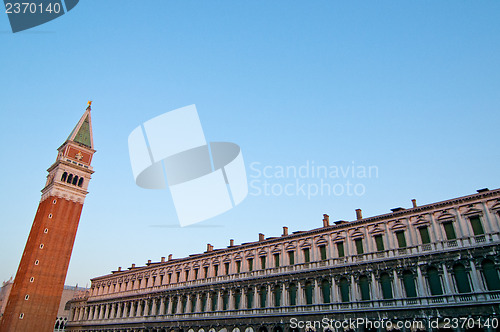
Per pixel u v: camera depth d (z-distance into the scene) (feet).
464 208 155.84
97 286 331.77
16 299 296.51
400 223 170.30
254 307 204.03
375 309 160.97
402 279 160.35
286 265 201.57
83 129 387.14
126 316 281.54
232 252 232.32
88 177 370.73
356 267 174.60
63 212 339.77
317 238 196.24
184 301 245.04
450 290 146.82
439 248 155.33
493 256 142.20
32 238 329.93
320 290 182.39
